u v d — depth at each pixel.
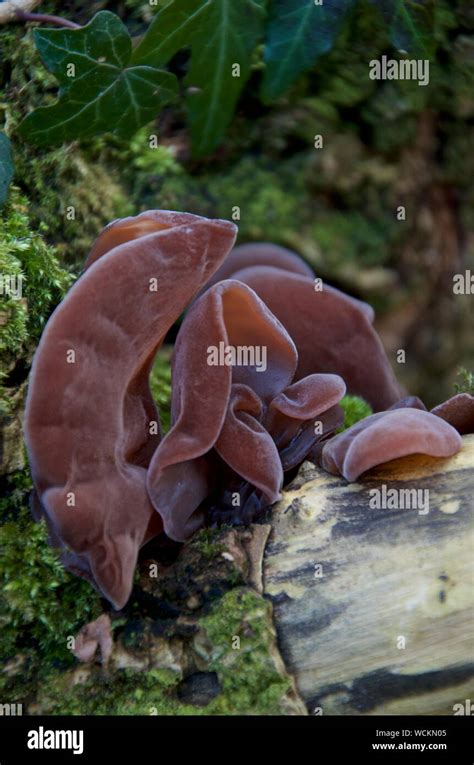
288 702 0.30
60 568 0.32
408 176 0.44
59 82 0.36
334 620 0.31
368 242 0.44
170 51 0.37
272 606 0.31
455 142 0.45
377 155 0.44
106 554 0.31
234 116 0.42
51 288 0.35
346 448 0.32
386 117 0.43
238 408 0.32
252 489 0.32
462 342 0.48
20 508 0.32
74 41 0.36
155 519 0.32
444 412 0.33
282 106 0.42
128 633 0.31
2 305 0.33
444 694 0.30
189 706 0.31
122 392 0.31
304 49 0.38
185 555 0.32
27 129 0.37
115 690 0.31
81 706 0.31
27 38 0.38
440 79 0.43
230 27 0.38
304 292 0.38
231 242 0.31
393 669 0.30
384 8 0.39
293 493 0.32
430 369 0.47
